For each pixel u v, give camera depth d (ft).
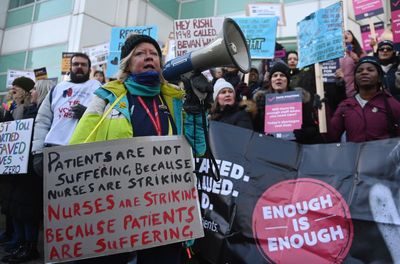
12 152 12.37
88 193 5.80
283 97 11.02
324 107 11.32
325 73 14.10
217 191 8.64
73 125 11.20
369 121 9.89
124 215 5.80
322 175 8.07
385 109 9.84
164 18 38.50
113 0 36.73
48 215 5.74
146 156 6.04
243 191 8.45
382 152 7.74
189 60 6.18
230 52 5.82
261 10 18.15
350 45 16.34
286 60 17.87
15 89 15.34
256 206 8.25
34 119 12.53
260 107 11.87
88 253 5.67
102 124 6.18
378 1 17.74
